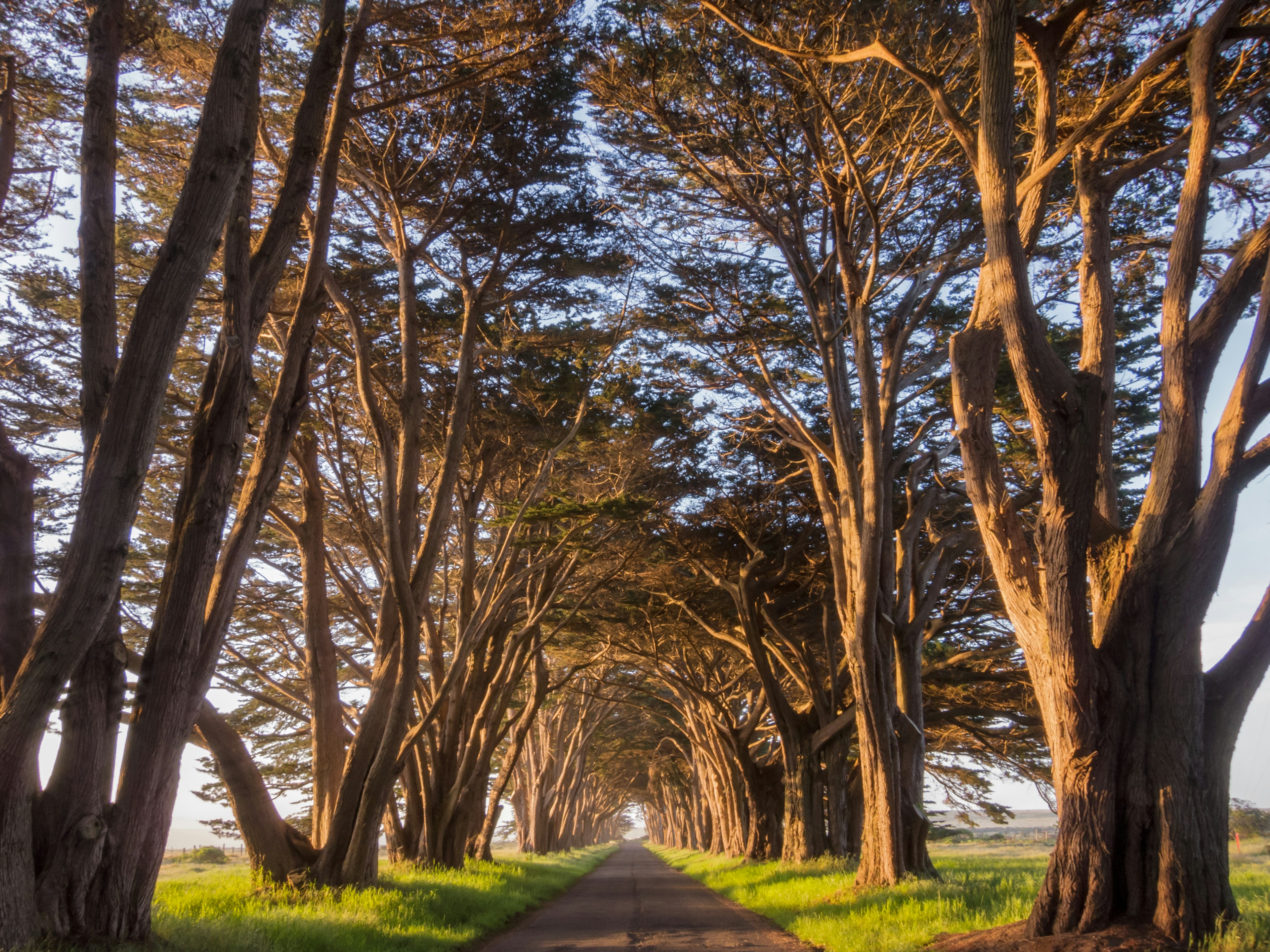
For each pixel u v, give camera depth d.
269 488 8.95
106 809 7.00
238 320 8.22
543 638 28.70
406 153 15.16
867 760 15.55
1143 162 9.85
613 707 51.62
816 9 12.48
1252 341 7.54
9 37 10.05
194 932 7.89
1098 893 7.43
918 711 19.67
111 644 7.14
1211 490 7.62
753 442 22.25
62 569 6.59
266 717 25.61
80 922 6.50
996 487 9.05
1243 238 12.59
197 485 7.87
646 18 13.80
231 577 8.41
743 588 24.22
